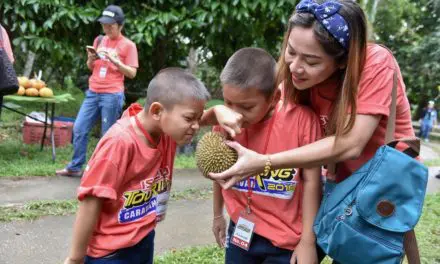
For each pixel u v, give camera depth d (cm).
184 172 580
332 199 167
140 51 691
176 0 638
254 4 605
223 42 680
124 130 176
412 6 1850
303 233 179
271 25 681
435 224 422
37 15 609
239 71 165
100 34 646
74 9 599
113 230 182
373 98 155
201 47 740
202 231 380
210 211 435
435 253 344
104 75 509
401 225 155
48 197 436
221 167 162
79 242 175
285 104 183
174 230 377
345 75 156
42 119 683
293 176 181
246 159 156
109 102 512
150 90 175
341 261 166
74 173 518
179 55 771
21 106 962
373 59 159
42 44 602
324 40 149
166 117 171
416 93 1912
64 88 1205
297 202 186
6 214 380
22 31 594
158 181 193
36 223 370
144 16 638
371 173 157
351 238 158
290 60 161
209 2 610
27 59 1126
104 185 168
